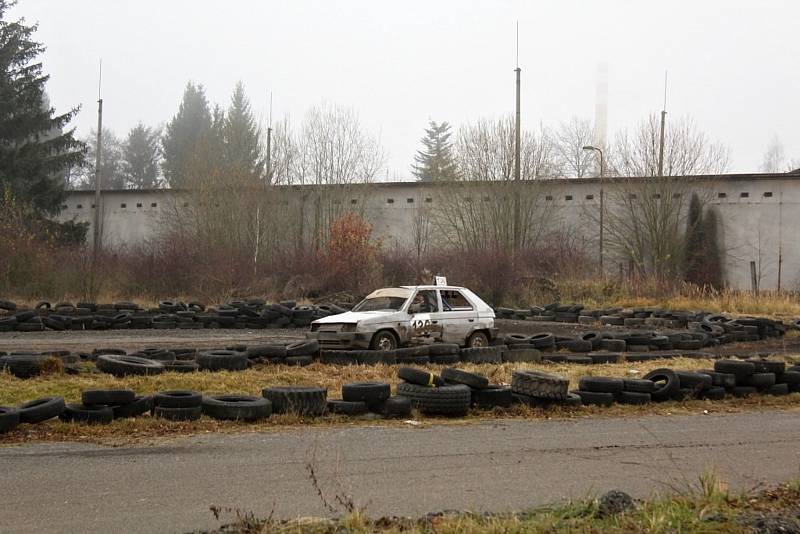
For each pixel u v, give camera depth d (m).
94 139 100.50
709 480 7.42
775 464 8.97
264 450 9.12
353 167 47.94
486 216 45.72
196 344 19.53
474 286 35.84
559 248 42.19
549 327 28.73
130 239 48.88
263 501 7.01
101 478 7.71
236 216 40.88
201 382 13.24
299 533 5.93
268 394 11.30
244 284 33.12
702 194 46.66
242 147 52.19
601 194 42.62
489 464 8.63
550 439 10.14
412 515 6.63
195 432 10.13
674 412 12.69
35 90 47.00
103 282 31.33
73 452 8.85
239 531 6.03
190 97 88.06
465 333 18.44
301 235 42.78
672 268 45.78
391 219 47.91
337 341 17.17
